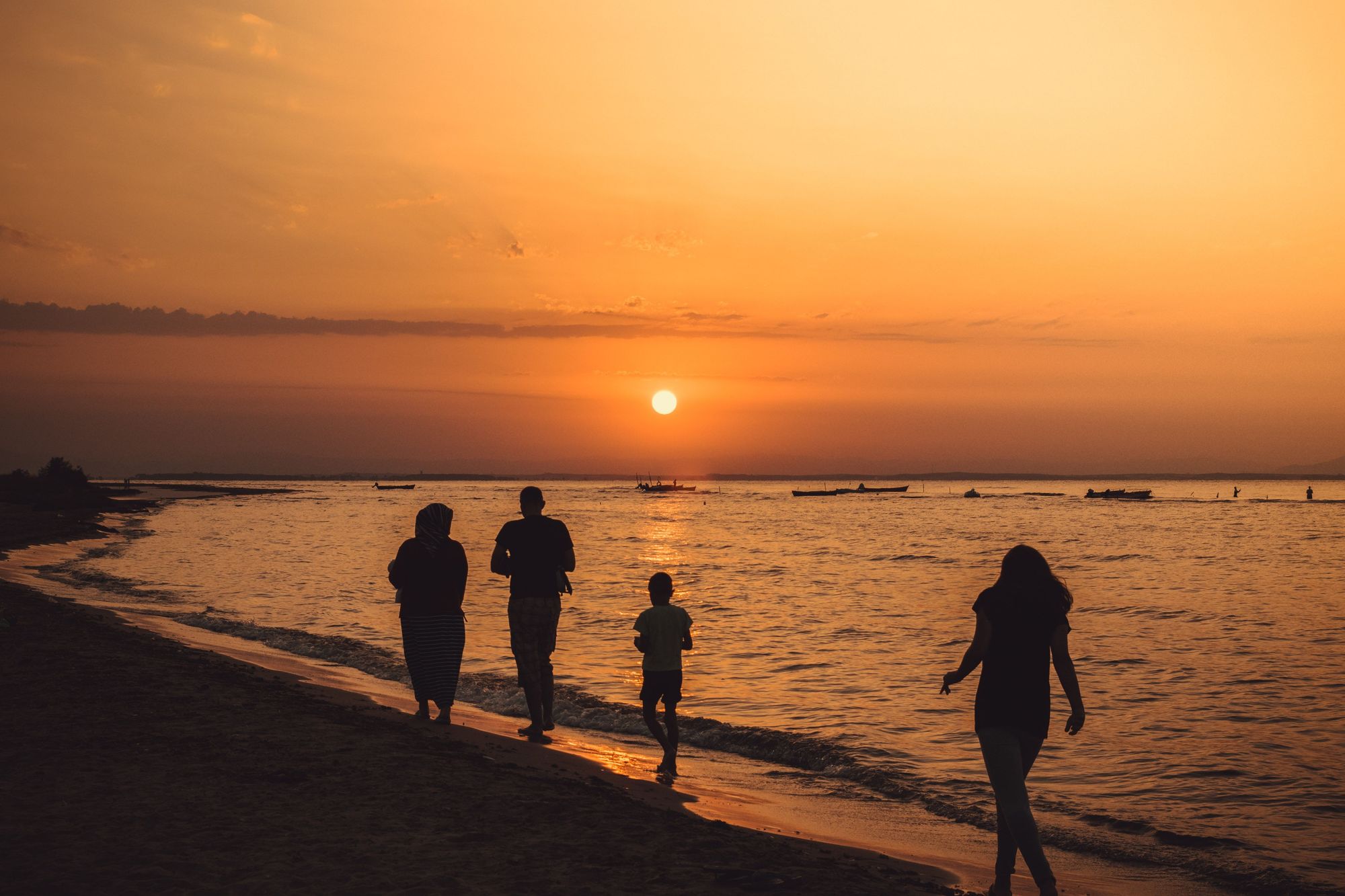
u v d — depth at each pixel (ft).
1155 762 32.78
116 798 20.38
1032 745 17.92
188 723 28.22
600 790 24.58
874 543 190.19
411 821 19.94
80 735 26.11
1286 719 39.63
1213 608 81.92
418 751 26.73
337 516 293.02
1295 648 59.36
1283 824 26.25
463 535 209.46
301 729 28.30
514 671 48.21
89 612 60.90
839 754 32.78
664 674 29.81
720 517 344.08
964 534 228.43
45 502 267.59
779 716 40.27
